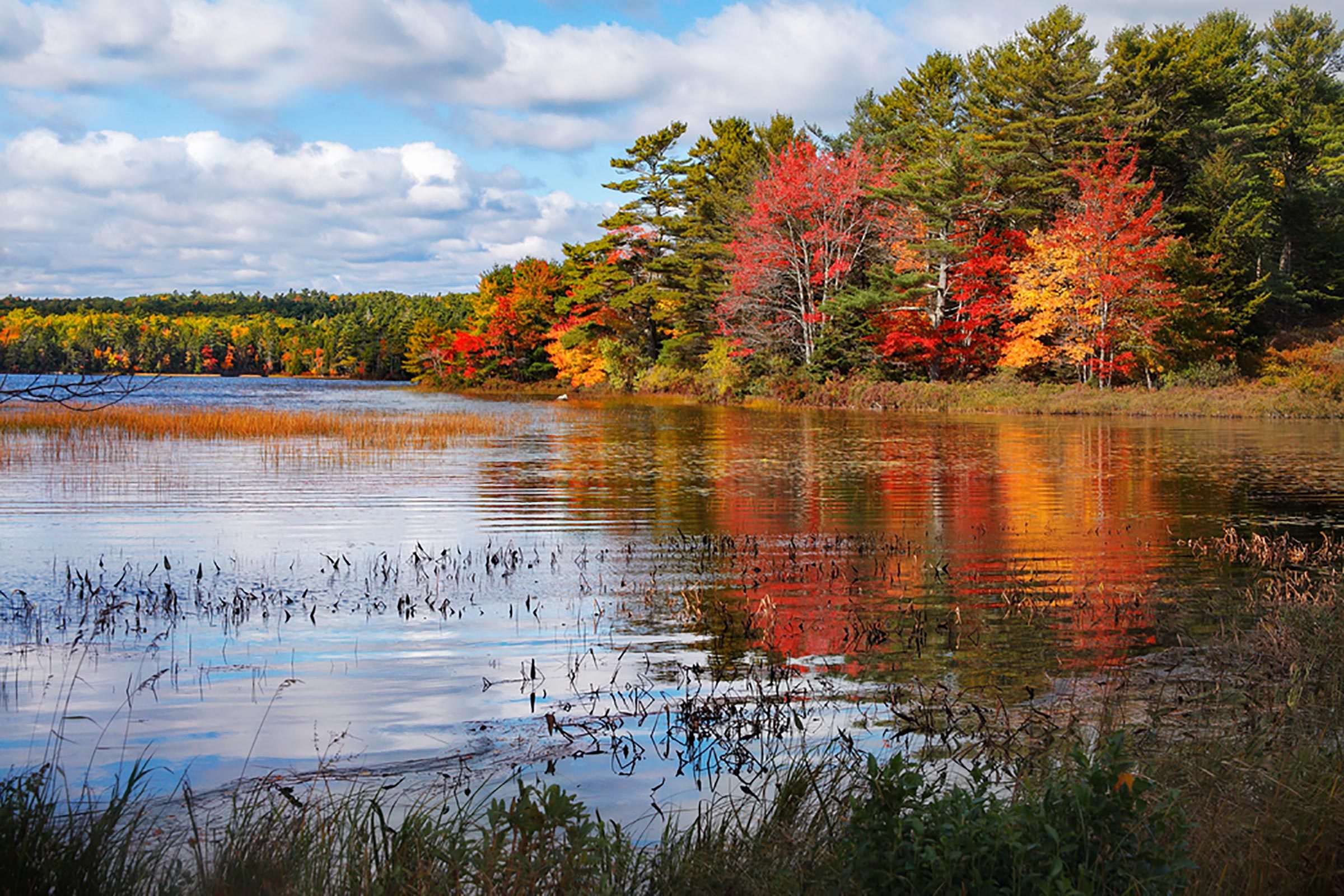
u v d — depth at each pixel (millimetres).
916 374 47438
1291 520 13469
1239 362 45812
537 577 9766
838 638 7453
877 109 61156
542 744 5230
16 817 3518
